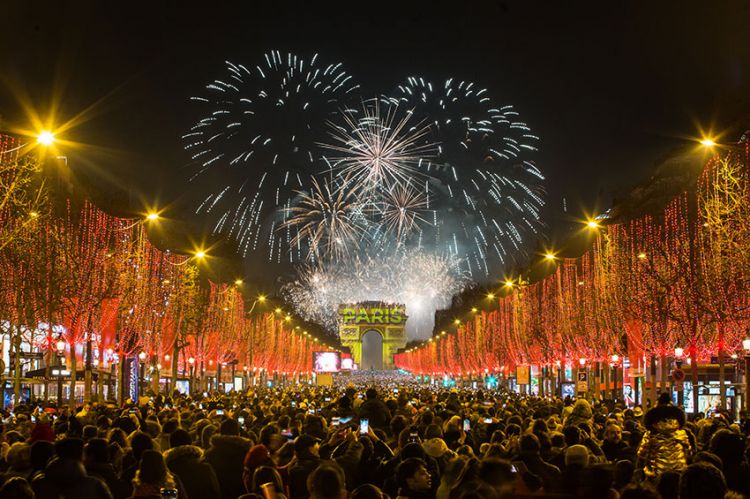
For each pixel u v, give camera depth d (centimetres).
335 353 12288
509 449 2019
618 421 2967
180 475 1566
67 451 1420
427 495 1431
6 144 3891
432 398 5369
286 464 1911
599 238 5975
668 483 1156
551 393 8850
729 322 4328
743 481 1430
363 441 1816
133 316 5972
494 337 11750
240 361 11325
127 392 6506
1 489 1221
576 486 1087
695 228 4553
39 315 4872
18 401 4941
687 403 5988
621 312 5481
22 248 4509
